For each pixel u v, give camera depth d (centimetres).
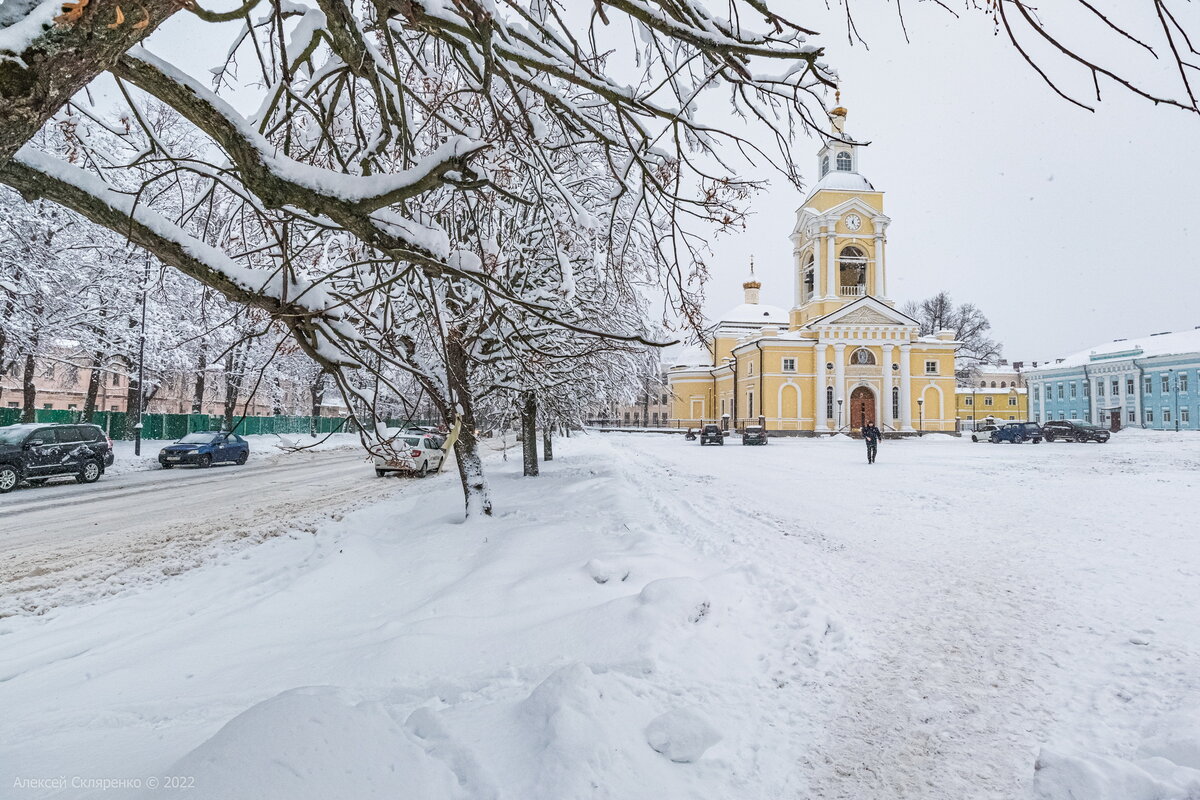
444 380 880
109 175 436
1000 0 229
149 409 5247
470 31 290
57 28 177
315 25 372
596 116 530
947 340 5038
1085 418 6241
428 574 689
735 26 335
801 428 4950
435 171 288
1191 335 5688
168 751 313
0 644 527
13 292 1809
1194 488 1446
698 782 298
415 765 261
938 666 445
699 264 521
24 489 1669
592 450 3050
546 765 286
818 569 714
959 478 1769
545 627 486
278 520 1144
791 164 444
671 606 502
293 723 249
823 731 355
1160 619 527
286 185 282
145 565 802
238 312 421
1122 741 336
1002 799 293
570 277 490
